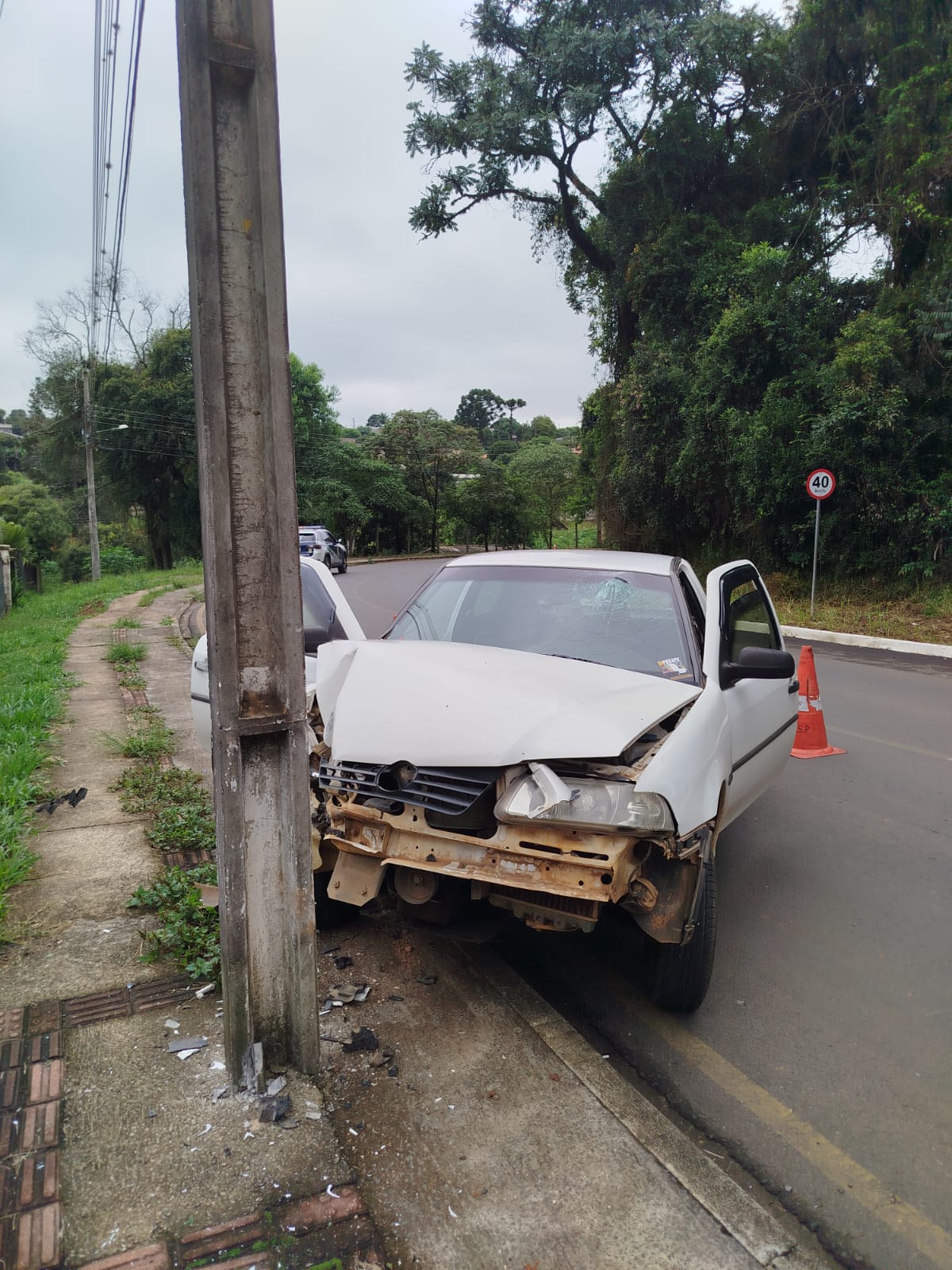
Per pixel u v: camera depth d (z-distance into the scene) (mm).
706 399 18891
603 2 21406
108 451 44625
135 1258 2090
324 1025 3102
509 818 2863
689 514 22000
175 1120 2561
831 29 18453
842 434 15922
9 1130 2496
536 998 3346
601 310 25016
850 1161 2639
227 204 2428
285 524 2553
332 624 4969
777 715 4797
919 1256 2279
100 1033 2965
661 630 4094
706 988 3273
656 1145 2578
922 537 15836
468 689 3312
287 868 2697
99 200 8164
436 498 58562
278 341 2482
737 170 21219
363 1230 2205
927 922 4254
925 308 15508
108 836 4824
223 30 2363
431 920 3266
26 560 27500
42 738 6863
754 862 4984
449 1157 2467
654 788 2867
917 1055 3189
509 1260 2133
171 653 12133
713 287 19812
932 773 6695
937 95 15734
